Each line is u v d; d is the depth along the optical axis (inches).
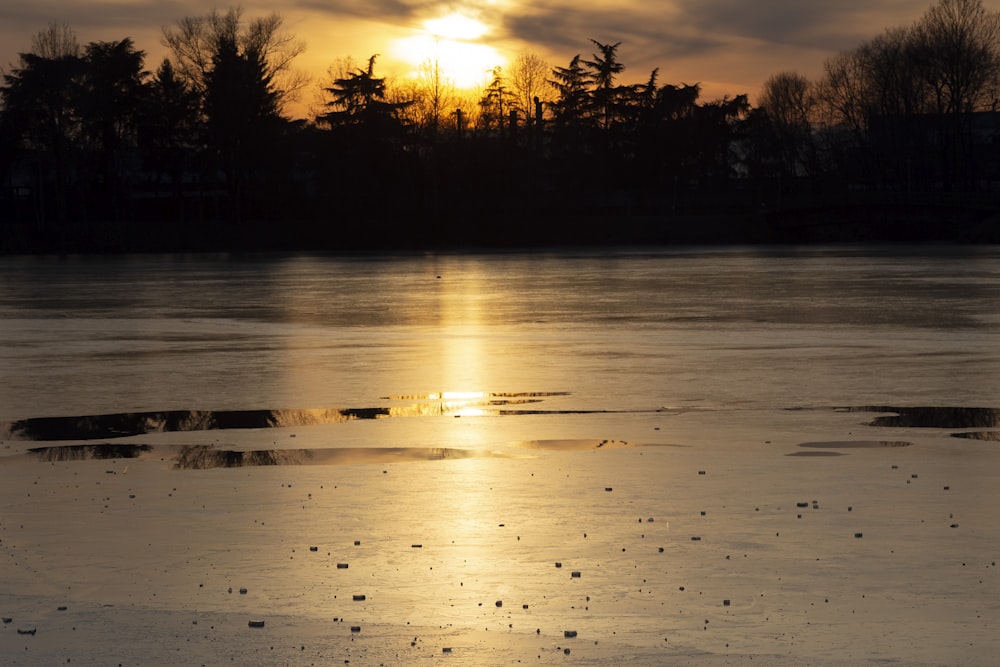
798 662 611.5
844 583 730.2
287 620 677.3
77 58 7372.1
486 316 2770.7
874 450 1127.6
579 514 898.7
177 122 7819.9
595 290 3663.9
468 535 844.6
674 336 2235.5
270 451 1162.0
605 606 695.7
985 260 5182.1
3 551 812.6
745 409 1378.0
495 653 627.5
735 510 903.7
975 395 1464.1
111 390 1598.2
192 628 665.6
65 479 1037.8
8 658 624.4
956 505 909.8
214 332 2436.0
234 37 7716.5
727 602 698.8
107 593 725.3
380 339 2256.4
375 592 723.4
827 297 3184.1
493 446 1174.3
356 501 944.9
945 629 652.7
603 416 1343.5
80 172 7504.9
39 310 3090.6
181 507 929.5
